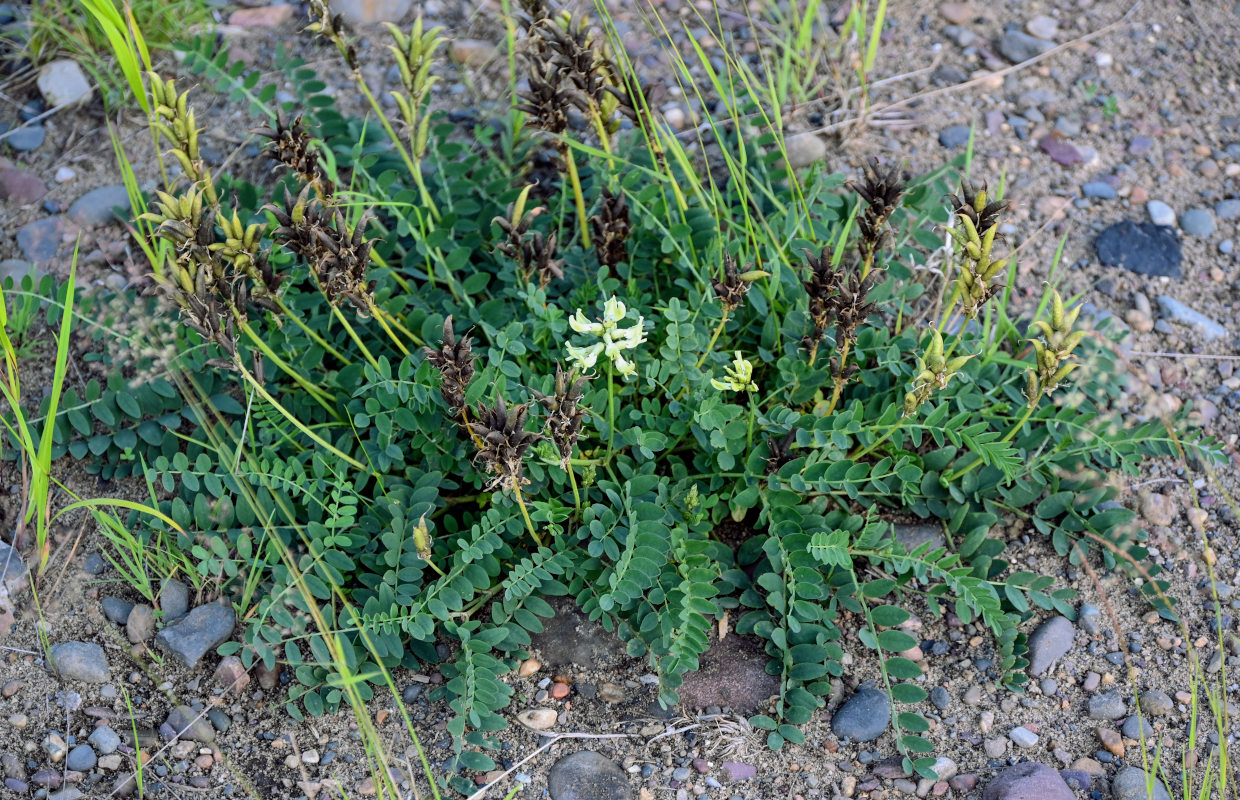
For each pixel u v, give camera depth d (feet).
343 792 1.84
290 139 1.98
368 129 2.58
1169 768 1.91
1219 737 1.85
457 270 2.41
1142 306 2.50
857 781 1.90
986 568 2.06
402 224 2.26
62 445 2.21
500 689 1.89
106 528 2.03
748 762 1.92
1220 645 1.94
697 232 2.36
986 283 1.88
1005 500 2.20
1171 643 2.06
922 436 2.26
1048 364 1.87
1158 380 2.40
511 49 2.61
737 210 2.47
